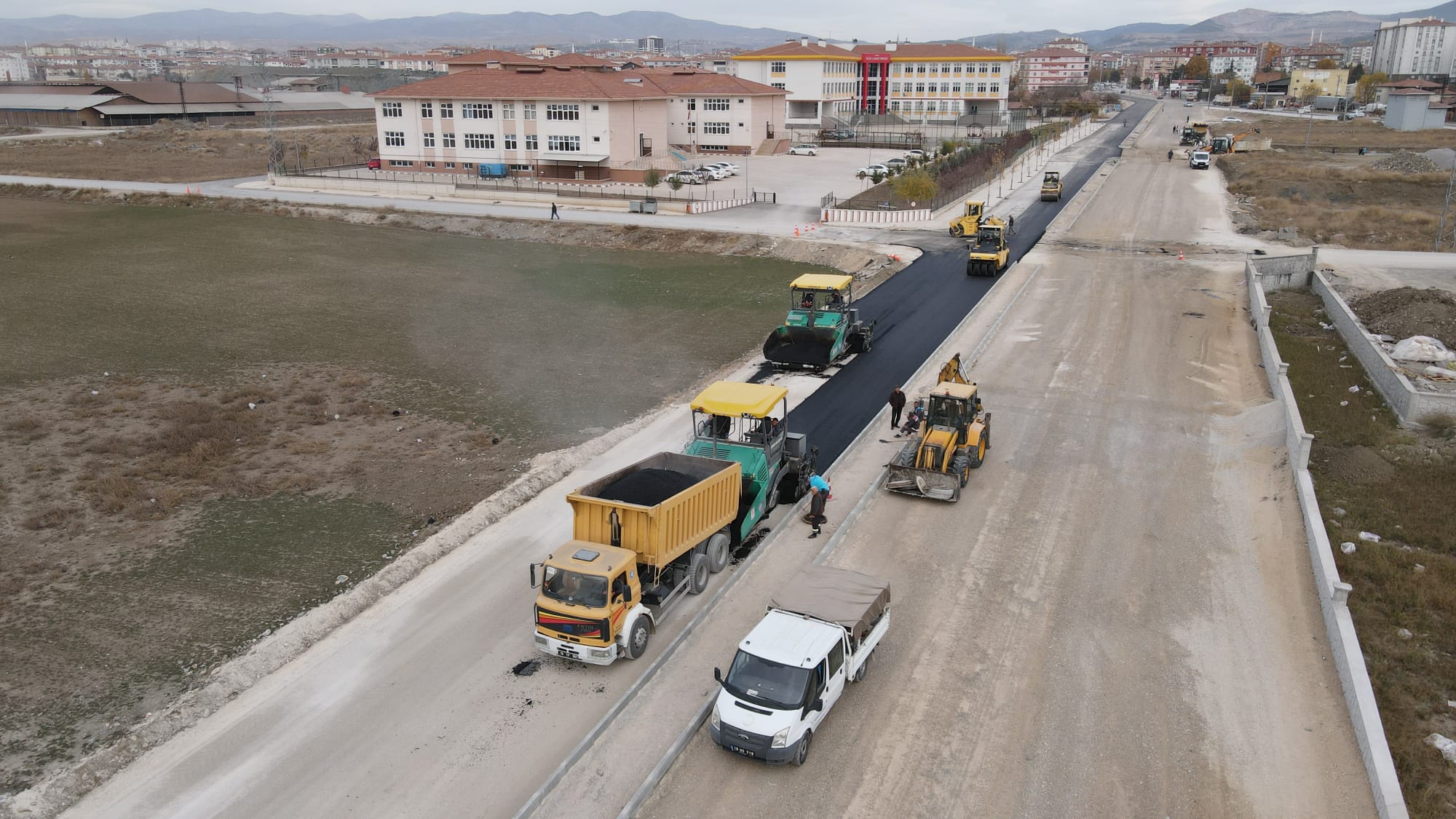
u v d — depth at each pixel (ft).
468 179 306.55
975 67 477.36
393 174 318.45
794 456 82.33
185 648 61.00
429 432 98.73
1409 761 48.49
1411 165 288.51
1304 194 260.01
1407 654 57.41
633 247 215.92
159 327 141.59
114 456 92.38
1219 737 51.65
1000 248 176.45
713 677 57.77
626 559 58.39
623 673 58.08
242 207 268.62
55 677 58.08
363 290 168.45
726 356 126.11
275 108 563.48
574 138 305.12
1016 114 496.64
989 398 107.65
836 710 54.24
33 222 246.06
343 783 48.88
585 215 244.22
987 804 46.96
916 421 94.79
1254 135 399.24
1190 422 99.66
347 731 52.95
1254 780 48.39
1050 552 72.18
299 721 53.88
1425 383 101.65
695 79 384.47
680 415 102.89
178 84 561.43
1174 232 215.92
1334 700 54.60
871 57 488.02
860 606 55.83
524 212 249.75
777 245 207.21
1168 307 148.15
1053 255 192.03
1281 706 54.19
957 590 66.90
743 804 47.21
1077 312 146.51
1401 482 81.56
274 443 95.86
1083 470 87.66
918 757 50.29
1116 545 73.26
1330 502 78.48
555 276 182.70
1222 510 79.10
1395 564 68.03
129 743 51.57
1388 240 199.72
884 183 286.05
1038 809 46.57
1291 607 64.23
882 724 52.95
